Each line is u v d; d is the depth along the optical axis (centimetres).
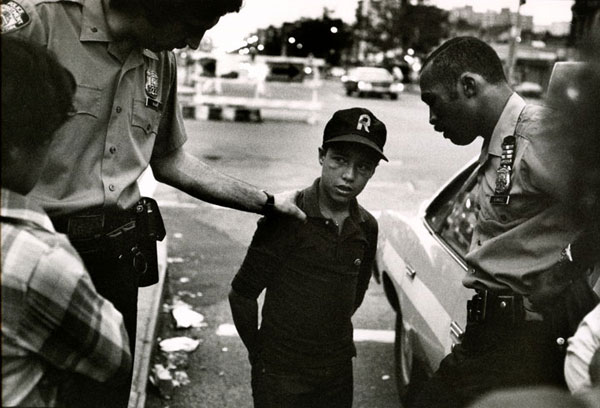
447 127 256
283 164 1157
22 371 138
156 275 238
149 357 387
